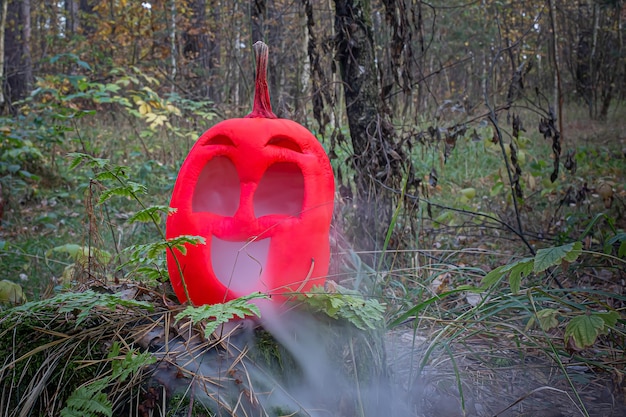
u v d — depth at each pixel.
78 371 2.01
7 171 6.59
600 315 2.06
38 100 9.40
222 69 11.56
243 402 1.92
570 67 16.98
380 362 2.21
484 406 2.32
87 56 11.69
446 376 2.46
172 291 2.49
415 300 3.13
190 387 1.91
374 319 2.10
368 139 3.59
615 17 16.73
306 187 2.15
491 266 4.07
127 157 8.02
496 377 2.52
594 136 11.57
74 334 2.13
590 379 2.54
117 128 9.86
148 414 1.90
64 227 5.67
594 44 16.05
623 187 6.27
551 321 2.14
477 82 13.57
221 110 8.20
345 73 3.77
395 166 3.72
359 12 3.67
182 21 12.01
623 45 17.48
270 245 2.10
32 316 2.23
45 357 2.08
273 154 2.11
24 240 5.07
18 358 2.06
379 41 5.73
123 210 6.08
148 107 6.64
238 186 2.21
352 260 3.21
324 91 3.82
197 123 8.30
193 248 2.08
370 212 3.66
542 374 2.58
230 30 10.46
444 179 7.08
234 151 2.10
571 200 4.49
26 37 13.64
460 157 8.12
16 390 2.05
